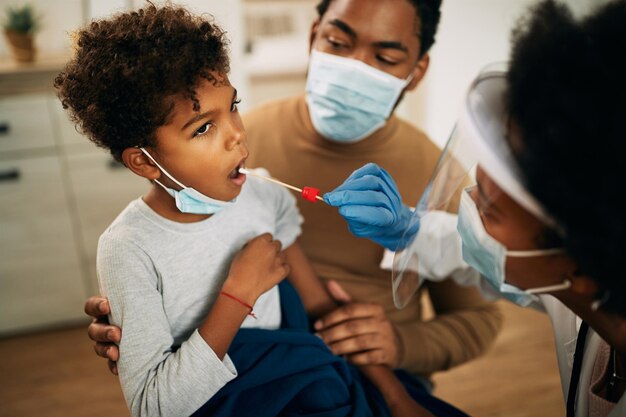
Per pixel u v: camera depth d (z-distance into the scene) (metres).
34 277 2.39
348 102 1.08
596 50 0.55
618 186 0.53
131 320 0.80
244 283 0.83
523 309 2.46
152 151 0.81
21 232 2.31
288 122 1.23
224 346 0.81
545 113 0.56
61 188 2.30
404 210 0.99
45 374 2.20
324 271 1.21
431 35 1.12
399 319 1.25
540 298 0.96
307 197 0.87
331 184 1.19
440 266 1.08
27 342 2.41
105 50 0.77
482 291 1.10
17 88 2.13
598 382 0.78
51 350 2.34
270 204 1.01
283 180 1.21
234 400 0.89
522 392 1.97
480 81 0.67
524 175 0.57
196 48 0.77
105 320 0.89
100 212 2.38
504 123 0.60
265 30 3.20
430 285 1.32
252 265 0.85
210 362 0.78
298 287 1.09
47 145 2.22
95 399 2.04
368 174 0.95
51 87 2.17
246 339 0.92
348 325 1.03
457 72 2.55
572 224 0.56
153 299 0.83
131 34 0.77
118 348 0.82
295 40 3.20
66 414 1.97
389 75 1.07
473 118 0.63
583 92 0.54
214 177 0.81
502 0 2.07
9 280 2.37
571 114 0.54
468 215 0.72
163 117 0.76
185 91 0.75
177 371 0.77
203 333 0.80
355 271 1.22
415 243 0.97
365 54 1.06
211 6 2.39
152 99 0.75
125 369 0.80
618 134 0.52
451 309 1.30
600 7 0.58
